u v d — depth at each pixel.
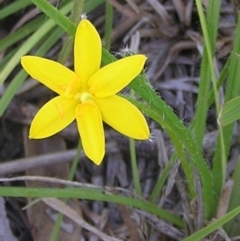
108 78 0.10
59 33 0.16
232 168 0.16
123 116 0.10
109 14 0.16
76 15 0.14
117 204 0.16
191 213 0.15
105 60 0.11
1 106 0.15
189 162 0.14
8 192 0.13
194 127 0.14
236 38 0.13
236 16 0.16
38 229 0.16
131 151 0.15
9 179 0.14
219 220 0.13
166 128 0.12
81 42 0.10
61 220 0.15
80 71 0.10
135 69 0.10
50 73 0.10
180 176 0.16
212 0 0.13
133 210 0.16
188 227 0.15
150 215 0.16
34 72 0.10
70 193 0.13
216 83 0.14
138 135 0.10
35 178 0.14
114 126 0.11
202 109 0.14
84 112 0.10
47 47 0.16
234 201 0.15
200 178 0.14
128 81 0.10
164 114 0.12
